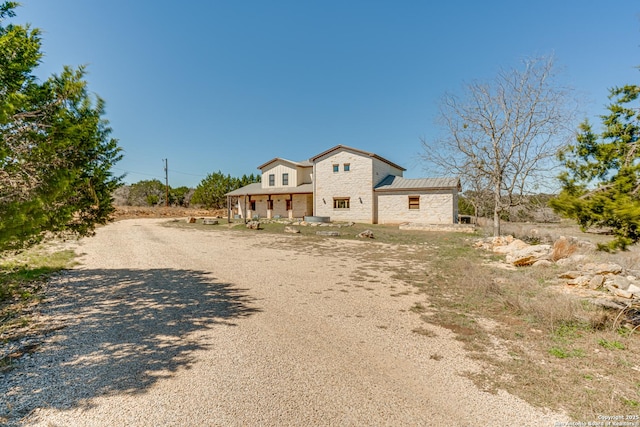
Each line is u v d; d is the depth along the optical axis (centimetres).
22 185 364
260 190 3112
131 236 1545
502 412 265
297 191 2878
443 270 848
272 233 1777
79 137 425
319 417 256
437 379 316
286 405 271
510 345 396
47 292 607
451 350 382
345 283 707
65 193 460
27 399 275
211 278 737
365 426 247
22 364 337
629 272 764
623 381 312
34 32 428
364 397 285
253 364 344
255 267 871
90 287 647
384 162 2827
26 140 376
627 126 404
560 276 738
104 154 564
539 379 316
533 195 1397
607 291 632
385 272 822
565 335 423
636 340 405
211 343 396
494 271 829
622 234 366
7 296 575
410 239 1545
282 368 336
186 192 4731
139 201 4328
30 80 419
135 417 253
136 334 420
